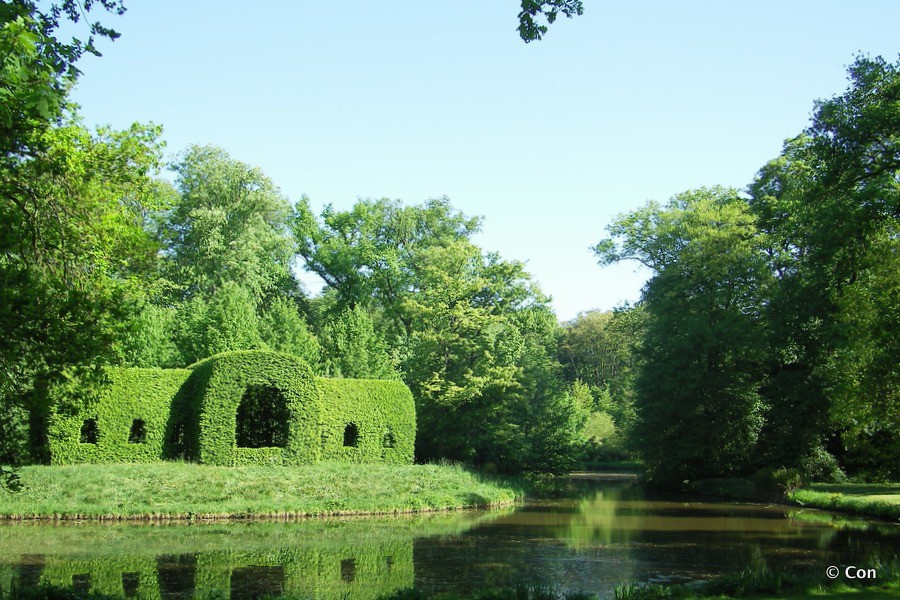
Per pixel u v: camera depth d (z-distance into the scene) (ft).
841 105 77.87
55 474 84.48
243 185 157.58
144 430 100.48
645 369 139.54
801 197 93.97
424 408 131.44
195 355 126.52
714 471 133.59
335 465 102.27
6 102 29.30
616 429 209.97
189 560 57.31
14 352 33.96
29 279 33.94
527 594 41.29
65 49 31.37
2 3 27.37
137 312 39.78
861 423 73.92
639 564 57.31
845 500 93.81
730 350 126.21
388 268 172.14
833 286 92.07
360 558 59.21
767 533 75.20
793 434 120.88
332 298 197.98
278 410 115.65
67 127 43.24
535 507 102.89
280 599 38.73
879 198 73.46
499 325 143.84
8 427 36.81
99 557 57.98
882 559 58.80
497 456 134.21
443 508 96.48
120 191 46.21
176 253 155.33
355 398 113.60
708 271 131.23
